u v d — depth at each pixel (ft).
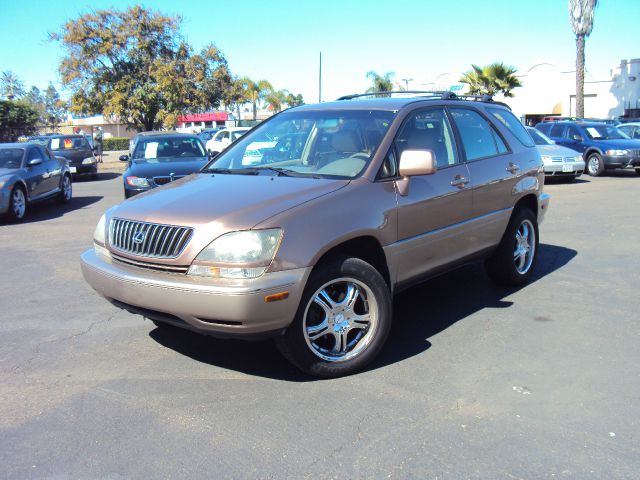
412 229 14.55
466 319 16.79
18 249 27.89
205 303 11.48
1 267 24.06
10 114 162.61
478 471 9.61
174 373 13.50
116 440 10.70
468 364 13.73
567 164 50.26
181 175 36.55
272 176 14.44
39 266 24.12
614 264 22.54
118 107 84.69
